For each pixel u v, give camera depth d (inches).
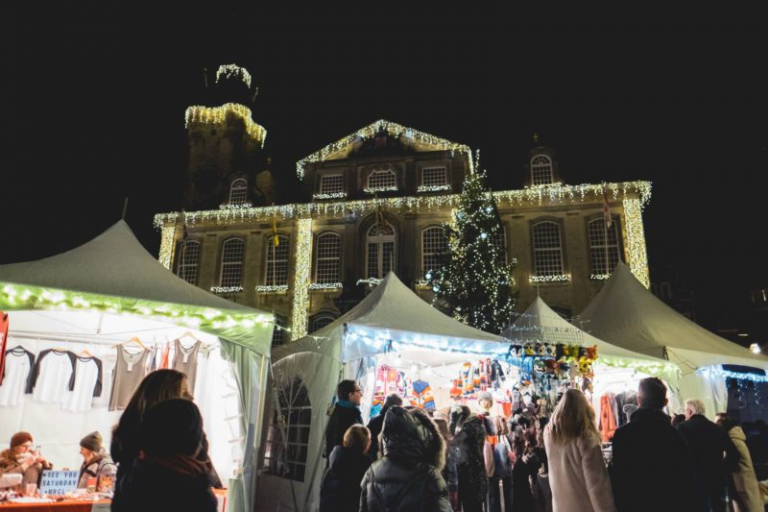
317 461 316.8
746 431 351.9
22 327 326.6
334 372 325.1
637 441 145.1
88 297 270.2
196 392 344.8
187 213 1059.9
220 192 1104.8
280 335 985.5
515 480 304.8
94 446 259.1
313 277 1010.7
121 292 280.2
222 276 1038.4
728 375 419.8
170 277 324.5
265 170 1168.2
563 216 951.6
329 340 341.7
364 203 1010.7
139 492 91.4
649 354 407.5
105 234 347.3
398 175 1031.6
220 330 296.7
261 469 373.4
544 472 314.3
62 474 239.8
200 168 1179.9
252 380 301.3
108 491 246.5
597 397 469.4
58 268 290.2
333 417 243.9
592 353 336.8
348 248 1002.1
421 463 115.6
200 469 96.5
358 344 326.3
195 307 291.3
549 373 331.3
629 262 901.8
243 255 1042.7
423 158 1036.5
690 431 217.9
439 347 339.9
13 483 227.6
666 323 441.1
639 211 923.4
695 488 142.0
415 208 998.4
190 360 348.2
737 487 254.7
